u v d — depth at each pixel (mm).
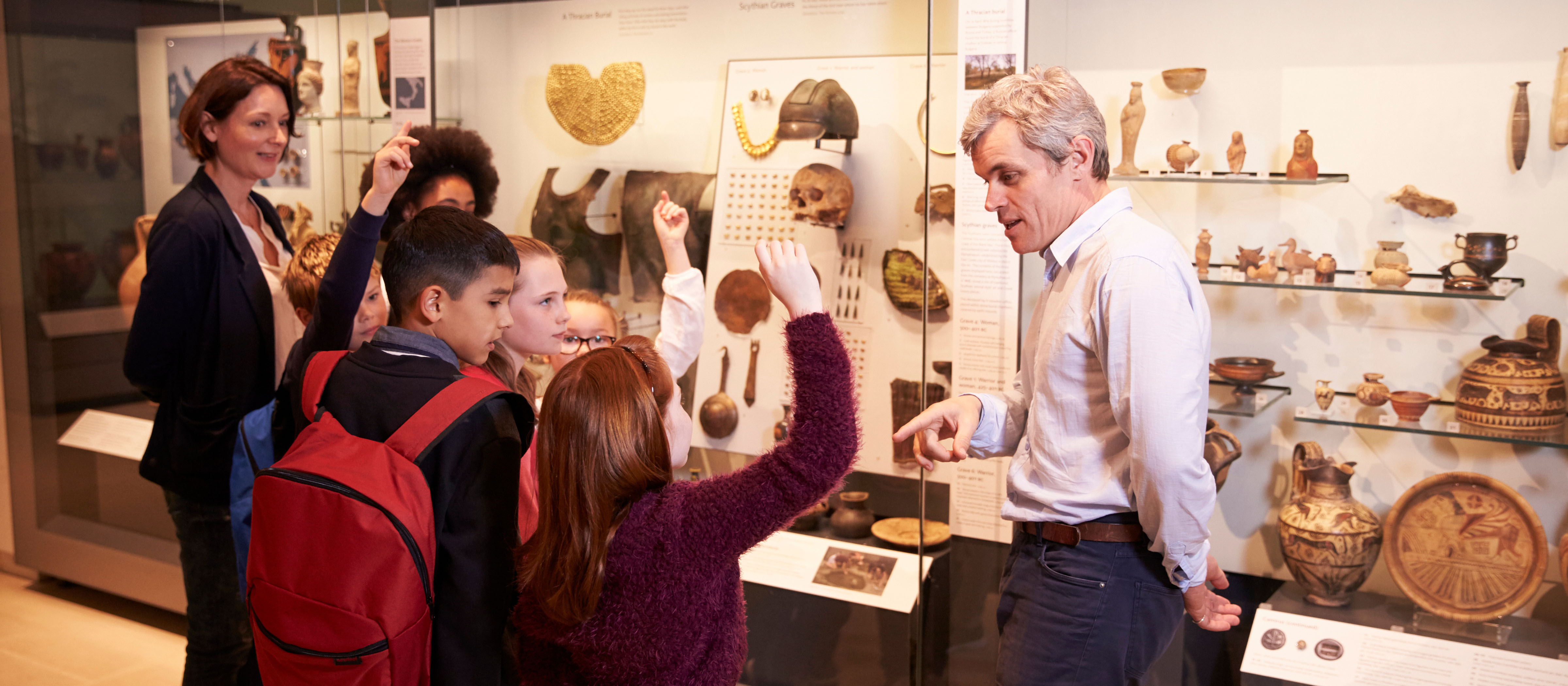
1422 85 2027
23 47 3250
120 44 3156
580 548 1225
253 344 2385
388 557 1257
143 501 3223
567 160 2756
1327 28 2082
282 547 1287
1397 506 2059
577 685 1343
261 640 1327
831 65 2404
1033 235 1592
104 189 3213
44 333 3361
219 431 2361
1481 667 1906
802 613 2398
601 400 1244
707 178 2580
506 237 1491
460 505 1324
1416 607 2066
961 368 2166
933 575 2215
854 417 1288
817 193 2436
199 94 2340
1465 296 1965
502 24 2791
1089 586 1536
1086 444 1541
